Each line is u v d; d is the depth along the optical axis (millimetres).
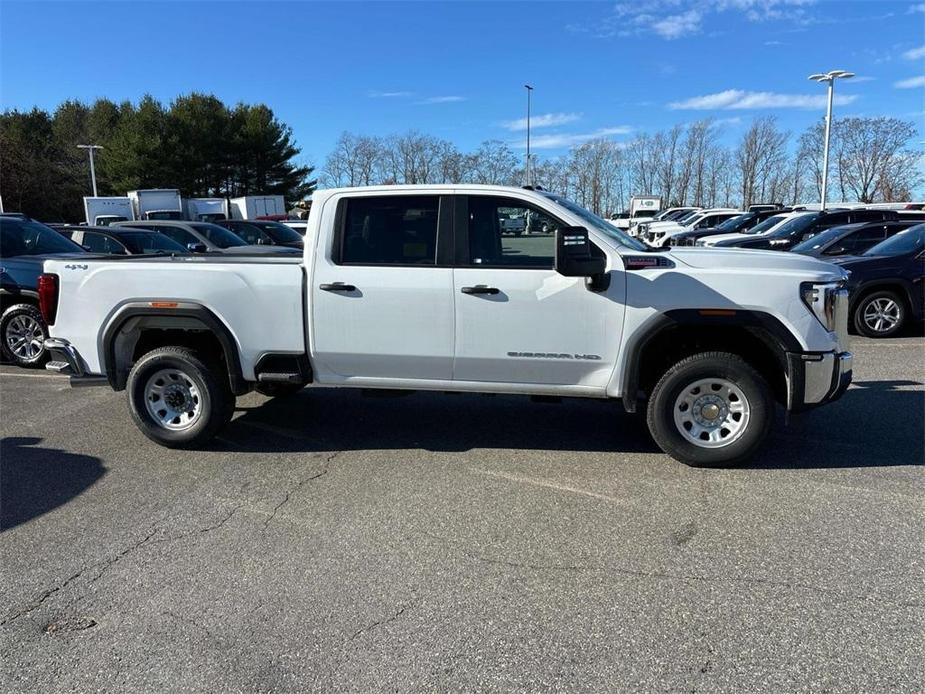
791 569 3402
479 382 4961
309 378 5148
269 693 2566
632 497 4328
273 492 4496
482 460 5055
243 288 5031
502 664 2715
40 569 3512
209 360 5309
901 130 44312
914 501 4188
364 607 3133
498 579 3361
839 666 2662
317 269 4938
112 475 4820
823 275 4559
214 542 3793
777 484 4488
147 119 48656
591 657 2748
